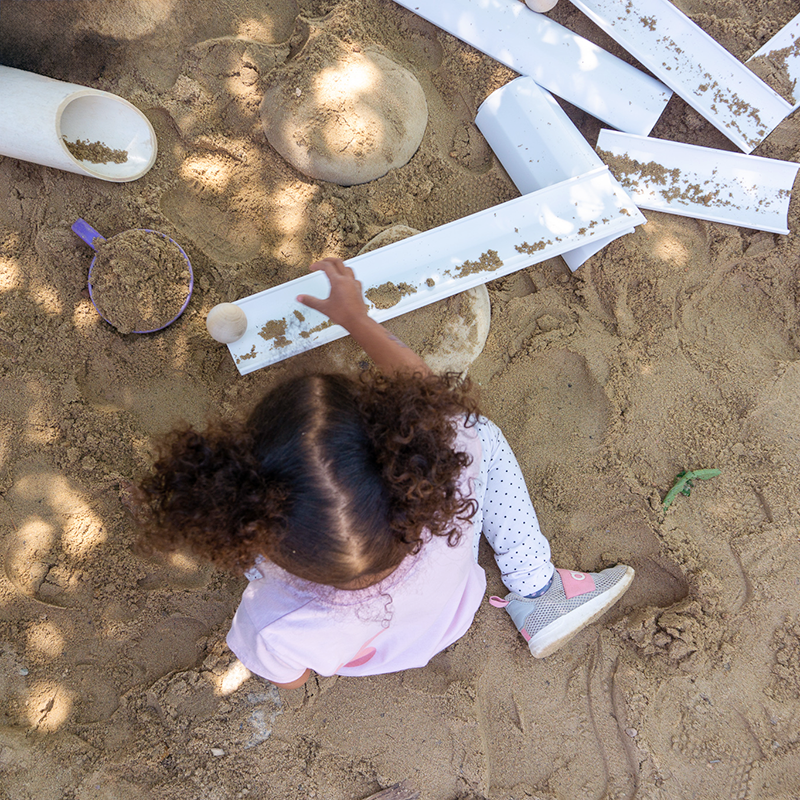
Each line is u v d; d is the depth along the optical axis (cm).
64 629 205
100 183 215
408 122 220
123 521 210
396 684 208
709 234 228
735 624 213
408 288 214
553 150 219
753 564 216
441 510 117
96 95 201
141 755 199
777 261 230
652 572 220
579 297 230
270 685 206
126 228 217
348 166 217
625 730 206
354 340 217
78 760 197
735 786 203
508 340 229
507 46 224
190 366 218
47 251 212
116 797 195
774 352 231
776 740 206
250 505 100
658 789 203
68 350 214
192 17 219
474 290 221
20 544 205
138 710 204
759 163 223
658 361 226
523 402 227
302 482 102
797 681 210
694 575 212
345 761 204
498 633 213
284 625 125
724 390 225
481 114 227
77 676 205
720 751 205
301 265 226
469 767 203
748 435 223
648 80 223
